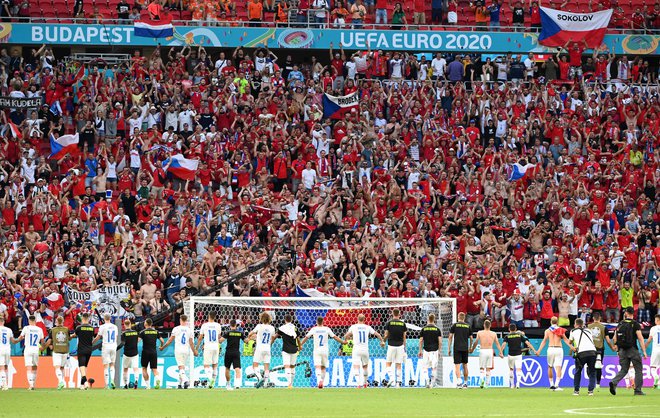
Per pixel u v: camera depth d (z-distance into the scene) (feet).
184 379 206.49
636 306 267.39
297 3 342.44
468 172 295.28
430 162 299.58
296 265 259.80
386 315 242.58
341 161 295.07
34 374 200.54
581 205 290.35
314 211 281.13
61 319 203.10
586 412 144.46
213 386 208.13
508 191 293.43
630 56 357.00
